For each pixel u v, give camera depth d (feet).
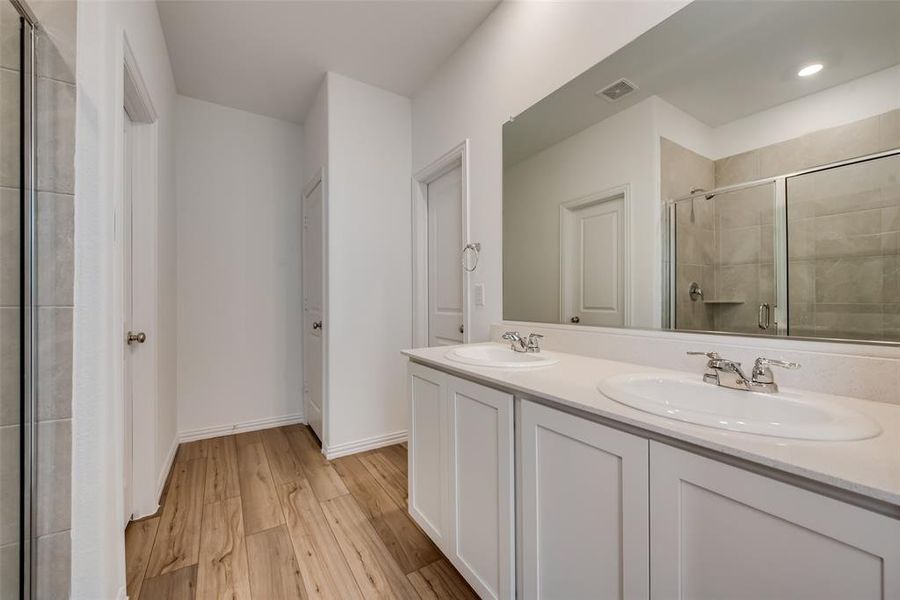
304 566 4.70
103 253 3.53
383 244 8.80
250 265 9.73
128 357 5.64
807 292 3.14
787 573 1.87
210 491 6.54
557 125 5.35
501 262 6.40
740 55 3.53
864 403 2.72
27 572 3.16
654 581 2.42
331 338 8.07
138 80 5.03
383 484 6.82
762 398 3.00
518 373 3.90
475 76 6.95
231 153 9.52
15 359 3.13
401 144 9.12
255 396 9.77
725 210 3.63
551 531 3.18
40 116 3.25
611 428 2.68
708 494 2.16
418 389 5.24
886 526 1.59
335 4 6.26
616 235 4.61
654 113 4.19
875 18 2.83
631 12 4.39
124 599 4.01
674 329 4.04
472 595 4.26
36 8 3.23
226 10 6.32
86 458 3.43
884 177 2.77
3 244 3.07
